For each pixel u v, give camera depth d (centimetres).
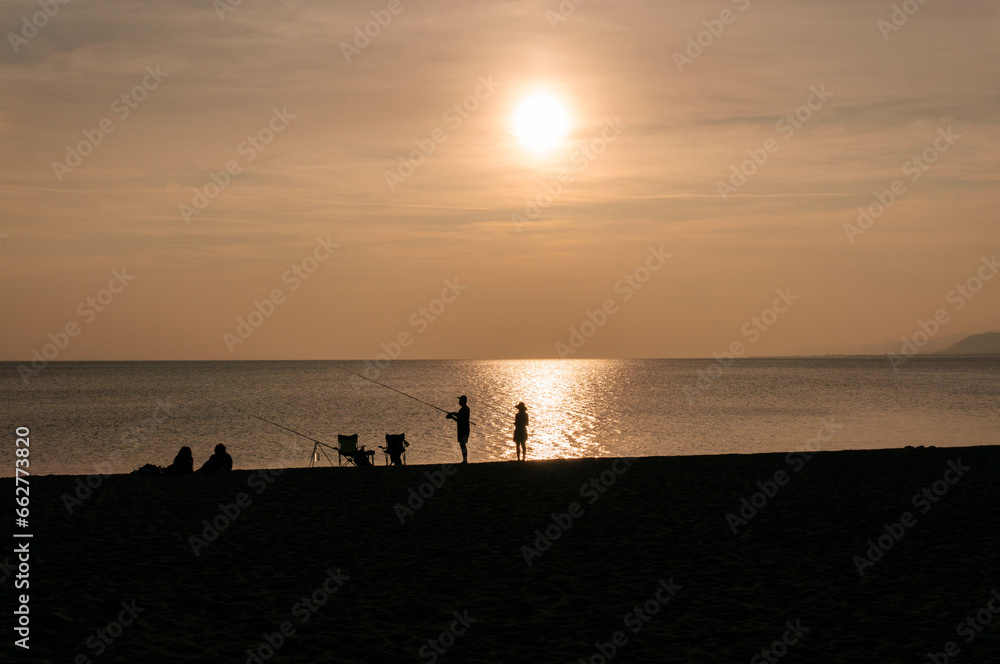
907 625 682
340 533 1048
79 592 758
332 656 607
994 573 848
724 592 787
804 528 1080
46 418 4391
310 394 7144
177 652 608
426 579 831
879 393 6706
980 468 1603
